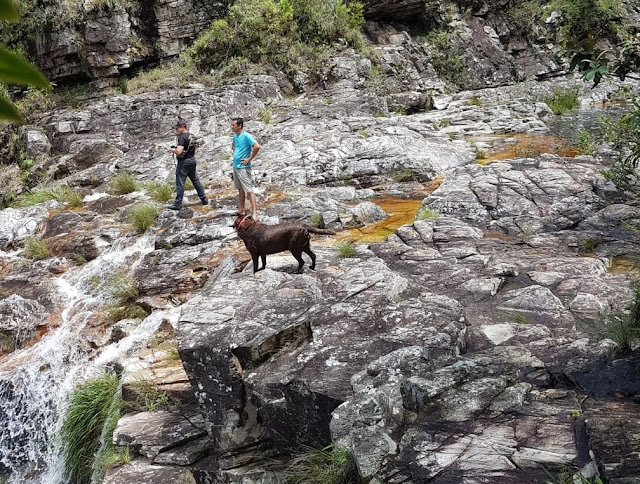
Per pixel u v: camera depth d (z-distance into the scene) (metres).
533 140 16.03
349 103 19.36
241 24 20.97
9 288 9.97
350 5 22.97
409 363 4.71
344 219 10.29
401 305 5.74
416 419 4.24
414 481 3.69
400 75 22.33
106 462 5.66
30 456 7.72
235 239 9.70
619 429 3.78
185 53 21.59
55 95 20.27
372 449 4.04
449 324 5.34
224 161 14.62
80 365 8.07
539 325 5.66
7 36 20.12
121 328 8.38
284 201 11.34
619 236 8.10
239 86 18.91
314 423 4.69
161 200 12.32
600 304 5.99
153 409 6.04
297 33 21.66
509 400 4.25
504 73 24.62
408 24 25.28
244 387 5.07
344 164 13.36
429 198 10.09
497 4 25.91
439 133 15.90
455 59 23.83
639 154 8.19
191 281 8.88
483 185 10.38
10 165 16.97
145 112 17.67
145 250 10.18
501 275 6.91
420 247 8.01
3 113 0.53
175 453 5.36
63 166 15.95
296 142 14.97
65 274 10.12
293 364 5.03
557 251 7.75
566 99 21.28
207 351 5.10
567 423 3.99
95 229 11.24
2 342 8.98
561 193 9.77
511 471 3.60
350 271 6.52
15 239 11.70
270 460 5.05
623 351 4.89
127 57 20.98
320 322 5.51
